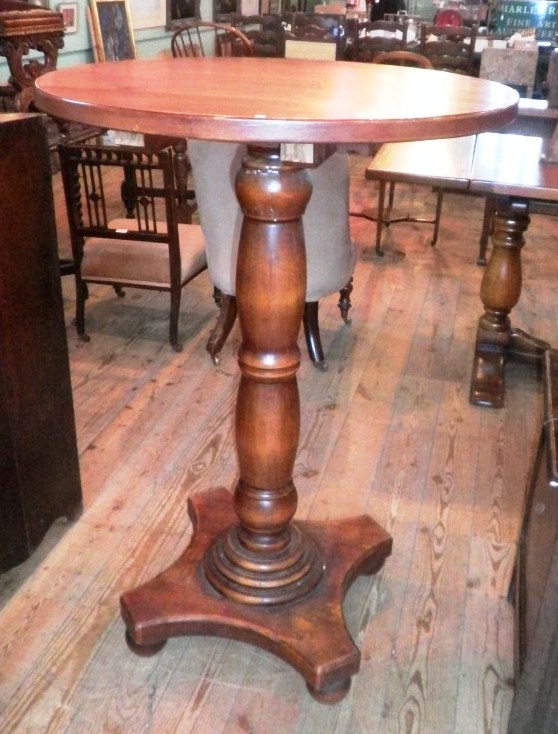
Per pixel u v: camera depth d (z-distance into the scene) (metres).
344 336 2.85
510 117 1.12
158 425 2.23
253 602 1.46
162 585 1.51
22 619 1.55
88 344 2.73
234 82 1.24
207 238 2.40
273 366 1.29
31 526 1.64
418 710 1.39
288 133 0.94
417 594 1.65
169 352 2.69
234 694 1.41
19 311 1.49
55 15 2.71
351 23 5.65
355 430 2.24
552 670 1.15
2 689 1.40
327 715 1.38
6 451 1.52
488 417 2.34
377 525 1.70
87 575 1.66
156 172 4.80
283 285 1.22
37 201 1.48
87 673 1.44
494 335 2.54
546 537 1.29
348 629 1.52
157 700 1.39
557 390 1.47
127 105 0.99
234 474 2.02
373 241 3.87
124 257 2.60
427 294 3.26
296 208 1.18
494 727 1.36
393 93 1.18
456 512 1.91
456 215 4.34
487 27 7.10
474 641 1.53
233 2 7.16
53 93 1.08
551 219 4.30
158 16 5.83
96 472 2.01
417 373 2.59
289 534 1.53
